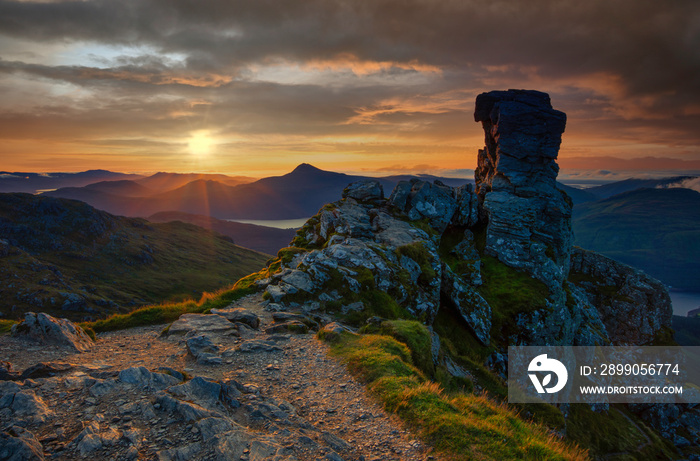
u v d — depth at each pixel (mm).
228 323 20859
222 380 13609
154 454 8938
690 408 66250
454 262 48812
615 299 90688
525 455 10266
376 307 27547
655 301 87250
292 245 47125
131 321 22234
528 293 44031
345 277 28578
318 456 9492
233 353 16984
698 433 60438
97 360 15820
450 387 22391
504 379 33844
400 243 41219
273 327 20594
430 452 10148
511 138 58969
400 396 12852
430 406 12219
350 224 42750
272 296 26078
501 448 10336
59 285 170875
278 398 12969
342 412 12273
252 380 14445
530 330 41094
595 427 45000
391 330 21016
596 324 68625
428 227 50594
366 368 15289
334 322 22250
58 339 17047
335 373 15406
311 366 16031
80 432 9469
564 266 56656
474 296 40469
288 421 11188
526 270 48406
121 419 10336
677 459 48906
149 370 13680
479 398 14633
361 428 11320
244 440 9742
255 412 11547
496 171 61938
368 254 33000
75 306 151875
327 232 45281
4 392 10859
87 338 18734
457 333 38219
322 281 28031
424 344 21031
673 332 87562
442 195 55750
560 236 54000
